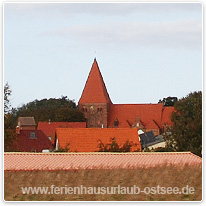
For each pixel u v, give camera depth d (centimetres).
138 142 17088
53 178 7938
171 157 10194
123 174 8031
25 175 8062
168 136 19575
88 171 8200
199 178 7894
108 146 15050
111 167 8569
